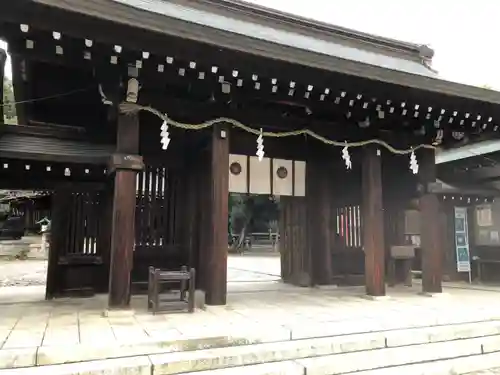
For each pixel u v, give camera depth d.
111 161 6.39
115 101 6.50
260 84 6.81
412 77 7.19
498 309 6.79
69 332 4.79
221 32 5.76
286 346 4.68
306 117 8.07
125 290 6.05
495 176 11.23
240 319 5.72
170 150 8.84
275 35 9.97
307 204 10.14
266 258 27.48
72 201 8.23
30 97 7.92
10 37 5.31
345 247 10.41
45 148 6.98
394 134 8.73
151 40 5.50
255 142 9.31
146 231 8.57
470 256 11.96
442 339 5.48
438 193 9.13
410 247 10.09
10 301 7.54
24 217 29.25
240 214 32.88
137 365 3.92
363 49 12.09
